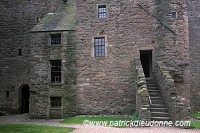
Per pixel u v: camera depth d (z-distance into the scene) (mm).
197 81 22719
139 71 15547
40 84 19422
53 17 21234
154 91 15922
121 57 18469
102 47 18906
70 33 19312
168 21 17344
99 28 18953
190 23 23219
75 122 15234
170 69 16953
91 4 19266
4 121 18125
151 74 18969
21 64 24875
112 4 18953
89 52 18922
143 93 13281
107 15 18938
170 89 13617
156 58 17797
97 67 18703
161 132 11094
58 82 19406
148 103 13125
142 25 18406
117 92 18234
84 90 18688
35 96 19391
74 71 18984
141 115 12945
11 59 25156
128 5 18797
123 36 18594
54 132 11258
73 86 18891
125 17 18703
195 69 22812
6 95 24953
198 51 23125
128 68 18297
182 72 17125
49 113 19016
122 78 18297
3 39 25484
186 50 17609
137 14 18562
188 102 17078
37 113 19188
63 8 22188
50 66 19578
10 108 24719
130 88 18078
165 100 14484
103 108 18281
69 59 19141
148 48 18078
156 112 13938
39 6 25141
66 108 18797
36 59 19703
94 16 19125
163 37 17391
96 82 18594
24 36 25109
